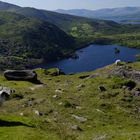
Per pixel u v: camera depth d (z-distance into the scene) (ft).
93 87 178.60
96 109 140.15
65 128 107.45
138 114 141.79
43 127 102.47
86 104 149.48
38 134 87.45
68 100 152.97
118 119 131.23
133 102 156.04
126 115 138.00
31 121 104.73
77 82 207.51
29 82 223.30
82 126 113.80
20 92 172.55
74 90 180.65
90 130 110.22
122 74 203.62
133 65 241.35
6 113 124.36
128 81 179.32
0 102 132.16
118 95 163.63
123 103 153.69
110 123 124.36
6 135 83.92
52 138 87.35
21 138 82.28
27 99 152.15
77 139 97.09
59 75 277.85
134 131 110.83
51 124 108.99
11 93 163.53
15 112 127.54
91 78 208.85
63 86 200.54
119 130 112.16
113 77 194.49
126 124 124.77
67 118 121.90
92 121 122.42
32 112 126.11
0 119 99.86
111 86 178.19
